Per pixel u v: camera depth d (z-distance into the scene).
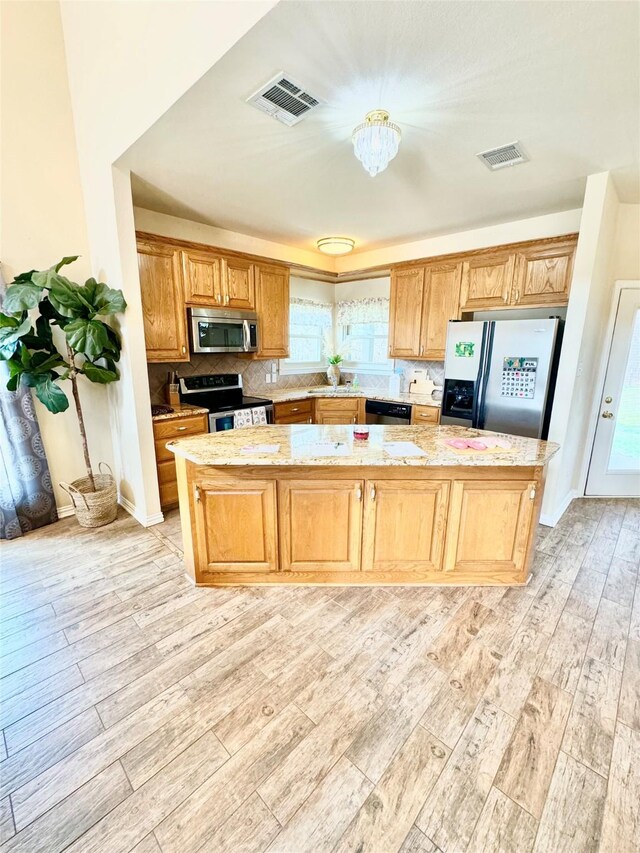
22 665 1.83
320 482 2.21
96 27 2.34
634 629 2.05
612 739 1.48
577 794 1.30
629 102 1.78
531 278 3.42
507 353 3.32
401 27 1.36
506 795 1.30
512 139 2.14
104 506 3.17
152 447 3.15
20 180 2.85
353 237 4.10
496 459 2.06
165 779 1.35
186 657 1.87
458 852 1.16
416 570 2.35
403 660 1.84
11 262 2.87
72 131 3.02
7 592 2.36
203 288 3.57
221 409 3.72
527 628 2.05
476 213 3.33
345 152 2.29
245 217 3.46
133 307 2.84
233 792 1.32
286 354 4.52
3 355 2.62
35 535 3.05
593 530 3.10
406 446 2.28
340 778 1.35
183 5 1.64
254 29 1.37
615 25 1.34
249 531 2.30
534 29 1.37
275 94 1.75
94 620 2.12
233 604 2.24
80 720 1.57
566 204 3.11
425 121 1.96
